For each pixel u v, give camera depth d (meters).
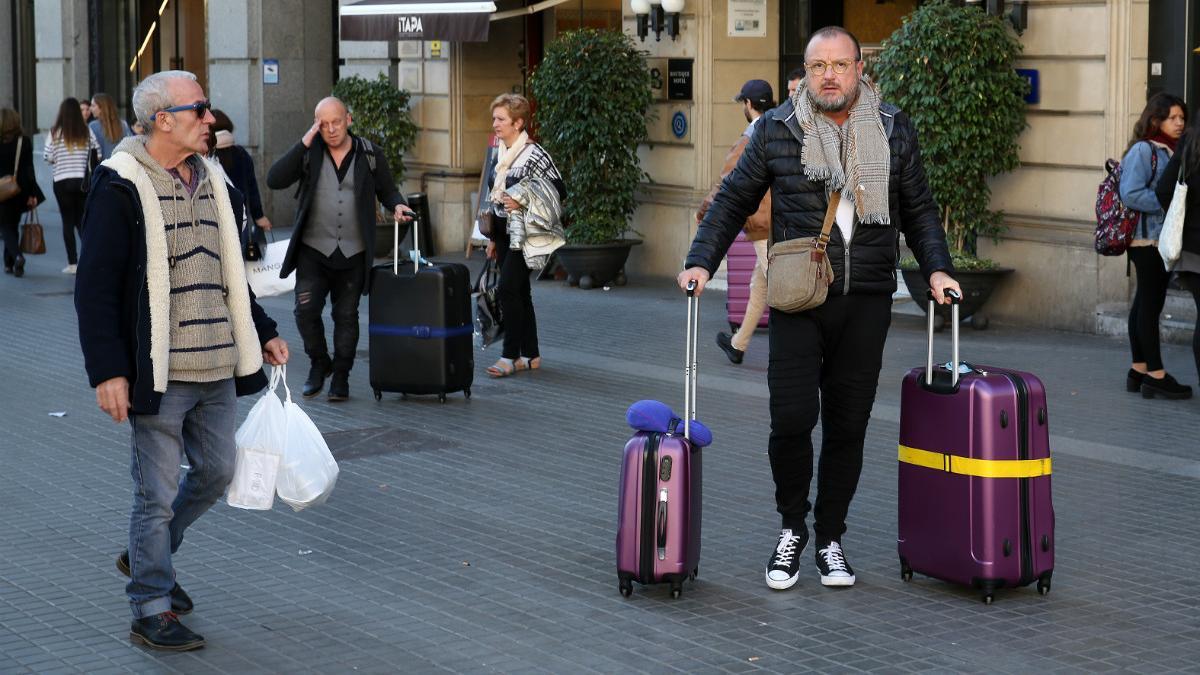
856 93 5.68
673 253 15.84
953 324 5.69
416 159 19.06
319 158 9.64
